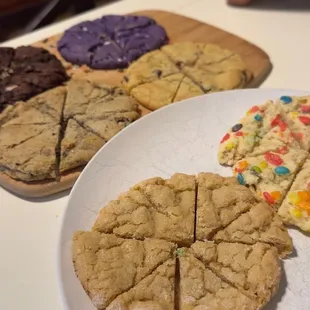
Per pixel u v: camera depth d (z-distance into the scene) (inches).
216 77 11.2
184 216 7.8
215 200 8.0
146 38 12.6
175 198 8.1
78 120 10.3
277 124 9.3
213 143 9.5
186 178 8.4
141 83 11.1
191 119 9.9
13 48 12.5
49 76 11.3
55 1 16.0
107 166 8.9
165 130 9.6
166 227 7.7
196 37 12.9
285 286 7.3
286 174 8.4
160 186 8.2
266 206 8.0
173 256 7.4
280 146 9.0
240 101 10.2
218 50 12.0
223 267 7.2
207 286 7.0
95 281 7.0
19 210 9.0
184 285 7.0
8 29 15.9
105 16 13.5
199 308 6.7
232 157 9.0
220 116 9.9
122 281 7.0
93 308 7.0
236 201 8.0
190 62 11.7
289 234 8.0
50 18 16.0
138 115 10.5
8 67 11.7
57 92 11.0
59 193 9.3
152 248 7.4
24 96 10.9
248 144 9.0
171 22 13.5
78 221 8.1
